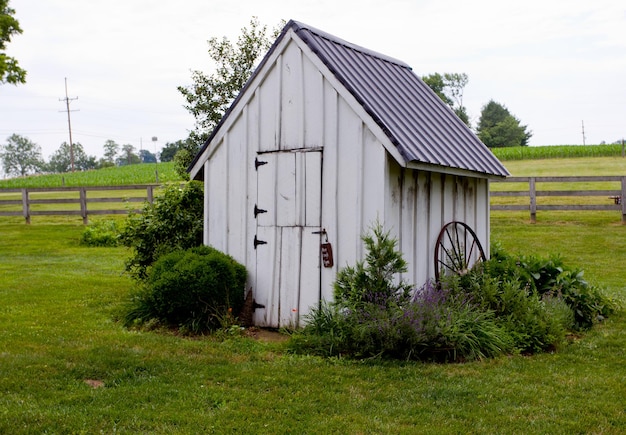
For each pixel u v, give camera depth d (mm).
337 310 7641
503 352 7430
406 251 8297
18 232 22156
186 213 10914
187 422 5254
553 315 8344
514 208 20781
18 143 149375
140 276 11164
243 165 9242
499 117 108812
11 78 27016
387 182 7922
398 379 6410
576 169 40750
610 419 5367
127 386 6191
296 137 8672
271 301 8883
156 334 8430
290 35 8688
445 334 7074
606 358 7379
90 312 9789
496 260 9844
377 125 7852
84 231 19906
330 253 8297
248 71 16875
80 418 5301
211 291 8555
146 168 74688
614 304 10008
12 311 9805
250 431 5078
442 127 9531
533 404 5734
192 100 17156
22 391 6020
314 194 8492
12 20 27000
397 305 7457
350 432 5066
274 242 8875
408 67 11031
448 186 9320
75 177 62469
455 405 5684
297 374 6566
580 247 16609
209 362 7039
